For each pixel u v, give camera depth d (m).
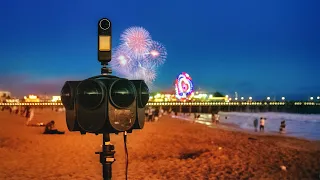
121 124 2.67
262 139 24.36
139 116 2.80
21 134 20.31
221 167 11.08
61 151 13.86
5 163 10.85
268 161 12.53
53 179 8.85
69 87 2.71
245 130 36.34
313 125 49.06
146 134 23.41
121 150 14.91
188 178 9.41
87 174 9.53
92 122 2.63
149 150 15.07
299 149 17.11
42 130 24.02
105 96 2.61
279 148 17.02
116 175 9.50
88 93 2.57
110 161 2.83
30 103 119.31
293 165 11.76
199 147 16.41
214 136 24.36
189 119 62.22
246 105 149.62
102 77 2.77
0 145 14.84
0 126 26.55
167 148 15.89
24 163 11.02
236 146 17.59
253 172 10.41
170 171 10.26
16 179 8.77
